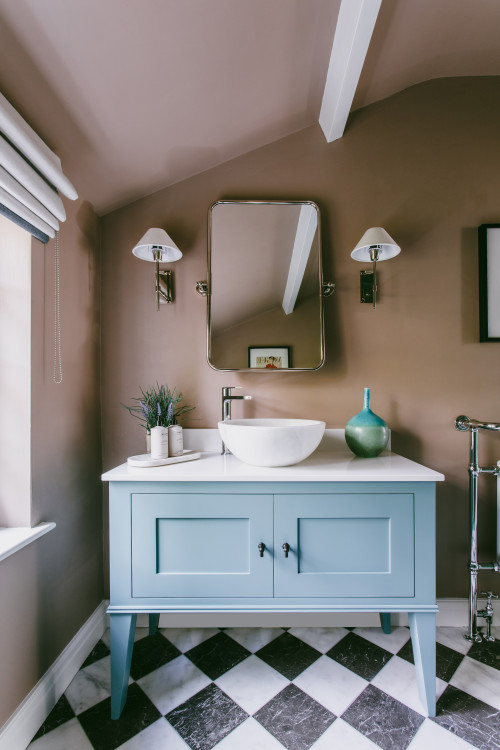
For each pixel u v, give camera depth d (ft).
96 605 5.31
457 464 5.45
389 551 3.91
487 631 5.22
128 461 4.37
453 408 5.47
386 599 3.91
